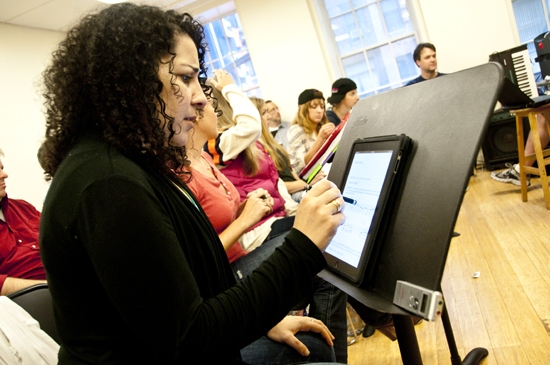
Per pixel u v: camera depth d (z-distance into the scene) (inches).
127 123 28.5
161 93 30.3
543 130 139.6
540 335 69.2
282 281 29.0
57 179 27.2
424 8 211.6
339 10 235.3
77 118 29.7
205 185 58.2
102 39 28.7
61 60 30.1
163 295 25.6
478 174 194.5
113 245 25.0
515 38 205.2
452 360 65.4
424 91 34.4
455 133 29.1
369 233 32.8
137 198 25.9
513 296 83.4
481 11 205.2
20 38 188.7
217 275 32.9
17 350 41.9
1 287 68.2
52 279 27.5
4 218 79.2
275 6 235.1
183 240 30.1
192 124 33.7
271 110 225.8
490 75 28.3
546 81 164.2
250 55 247.0
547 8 204.1
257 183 83.7
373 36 233.6
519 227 116.6
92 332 27.7
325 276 38.3
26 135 179.2
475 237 119.3
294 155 137.9
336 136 69.9
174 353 26.0
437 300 25.9
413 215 30.2
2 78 176.9
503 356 67.1
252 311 28.1
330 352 43.7
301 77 239.1
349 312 92.5
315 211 30.5
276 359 41.5
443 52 213.2
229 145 78.4
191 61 31.8
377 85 239.0
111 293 25.5
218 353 27.2
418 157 31.6
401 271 29.8
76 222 25.8
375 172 34.9
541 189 144.3
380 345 81.5
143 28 29.3
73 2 178.4
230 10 249.8
